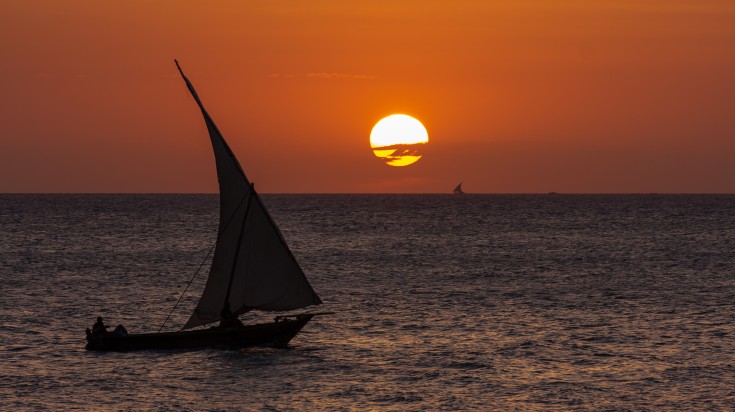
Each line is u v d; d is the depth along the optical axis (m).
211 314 128.88
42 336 137.50
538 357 124.25
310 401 102.88
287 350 128.38
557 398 103.88
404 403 102.06
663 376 113.44
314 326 148.75
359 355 125.44
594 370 116.75
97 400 102.25
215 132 126.44
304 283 124.06
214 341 127.44
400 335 140.62
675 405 101.06
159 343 126.44
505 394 105.50
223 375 113.44
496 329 145.88
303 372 115.38
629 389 107.44
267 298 126.31
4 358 121.56
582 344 133.12
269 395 105.06
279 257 125.06
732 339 136.75
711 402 102.25
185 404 101.31
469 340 136.25
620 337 138.50
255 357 123.38
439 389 107.69
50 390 106.00
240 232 126.88
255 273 126.69
